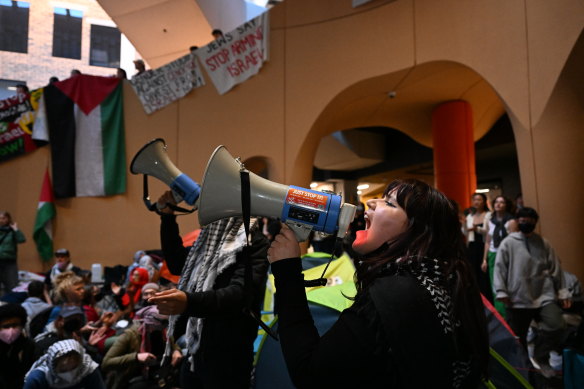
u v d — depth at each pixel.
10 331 2.66
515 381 2.29
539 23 5.48
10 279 6.47
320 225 1.16
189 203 1.83
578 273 5.06
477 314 0.97
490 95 9.32
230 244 1.69
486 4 6.22
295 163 7.98
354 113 9.31
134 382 3.41
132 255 8.27
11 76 13.34
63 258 6.48
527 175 5.61
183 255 2.03
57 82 8.31
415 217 1.04
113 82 8.50
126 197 8.39
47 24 13.81
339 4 7.89
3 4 13.39
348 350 0.89
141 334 3.52
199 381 1.81
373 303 0.93
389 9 7.38
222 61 8.45
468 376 0.96
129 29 11.33
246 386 1.66
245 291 1.24
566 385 2.48
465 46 6.49
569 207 5.16
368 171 16.12
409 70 7.26
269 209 1.20
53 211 8.02
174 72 8.57
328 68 7.89
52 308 3.69
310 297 2.71
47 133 8.16
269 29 8.32
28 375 2.44
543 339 3.91
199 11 10.48
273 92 8.20
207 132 8.40
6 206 7.97
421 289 0.92
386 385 0.89
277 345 2.62
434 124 9.59
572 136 5.20
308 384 0.91
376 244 1.08
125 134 8.49
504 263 4.04
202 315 1.42
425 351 0.86
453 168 9.14
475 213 6.08
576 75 5.12
